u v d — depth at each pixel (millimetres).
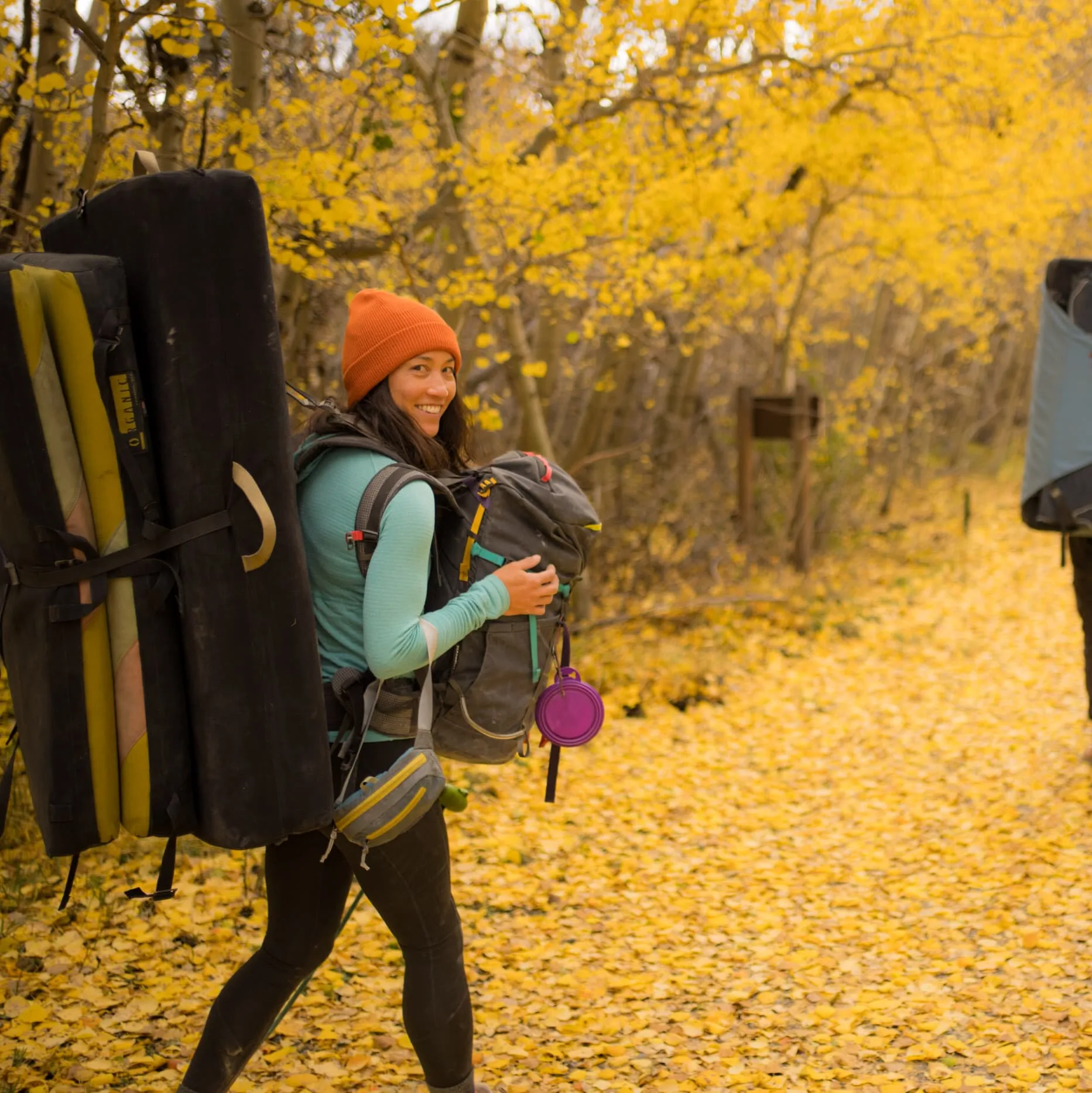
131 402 1617
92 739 1636
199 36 3783
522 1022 3006
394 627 1820
